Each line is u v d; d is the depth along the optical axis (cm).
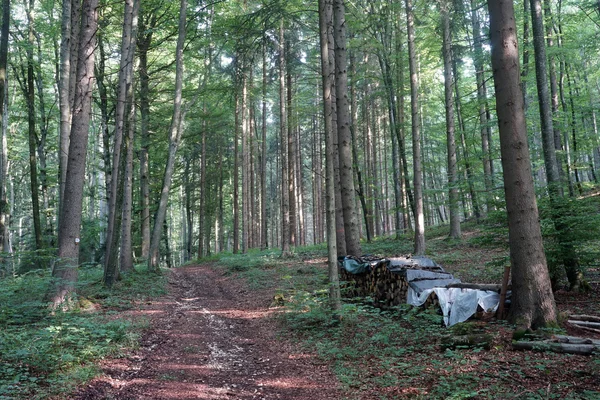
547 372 531
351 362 678
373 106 2853
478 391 495
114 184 1432
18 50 1859
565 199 902
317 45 2003
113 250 1445
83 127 1016
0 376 548
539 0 1017
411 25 1678
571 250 908
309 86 3017
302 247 2839
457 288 838
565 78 2434
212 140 3388
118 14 1852
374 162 2984
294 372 661
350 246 1198
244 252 2750
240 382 618
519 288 693
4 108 1745
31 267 1761
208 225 3800
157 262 1875
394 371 609
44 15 1983
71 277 988
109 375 605
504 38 707
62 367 596
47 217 2159
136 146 2277
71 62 1388
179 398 541
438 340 702
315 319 941
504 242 962
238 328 989
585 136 2184
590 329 684
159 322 1000
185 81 2277
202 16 1834
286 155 2958
